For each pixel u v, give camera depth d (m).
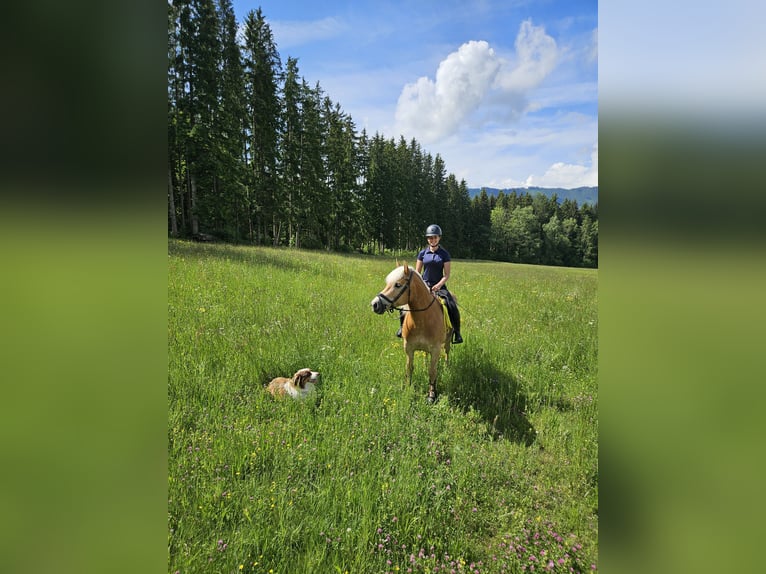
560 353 5.83
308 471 3.17
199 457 3.11
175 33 18.42
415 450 3.44
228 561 2.30
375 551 2.54
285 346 5.27
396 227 48.00
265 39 28.88
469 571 2.46
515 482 3.29
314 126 34.22
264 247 20.62
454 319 5.28
